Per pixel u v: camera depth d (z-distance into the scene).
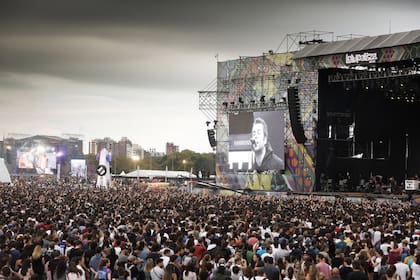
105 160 113.56
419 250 23.52
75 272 20.66
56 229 30.08
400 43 76.31
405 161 95.06
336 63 84.56
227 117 101.19
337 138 89.81
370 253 25.39
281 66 93.25
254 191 96.31
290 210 48.47
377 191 85.19
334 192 86.31
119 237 26.64
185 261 23.31
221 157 102.00
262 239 27.69
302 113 89.88
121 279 21.31
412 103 94.06
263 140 94.19
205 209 46.44
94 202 55.34
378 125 92.00
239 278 20.78
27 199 58.09
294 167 91.38
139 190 98.75
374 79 85.31
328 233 29.88
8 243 24.98
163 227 32.47
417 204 68.62
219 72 102.38
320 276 20.06
